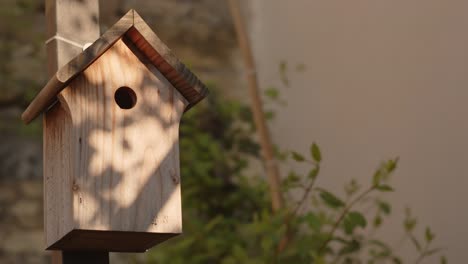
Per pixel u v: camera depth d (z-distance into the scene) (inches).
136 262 216.2
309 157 221.0
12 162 228.8
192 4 264.7
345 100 205.9
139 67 94.7
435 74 171.2
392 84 186.4
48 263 222.7
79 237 88.4
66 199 88.6
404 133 180.7
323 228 195.2
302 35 231.1
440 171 167.6
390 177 184.7
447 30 167.8
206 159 223.0
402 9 183.9
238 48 265.9
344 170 203.3
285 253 150.1
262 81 254.4
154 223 90.6
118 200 88.8
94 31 102.9
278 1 247.3
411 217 176.7
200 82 96.5
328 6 216.8
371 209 190.2
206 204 217.0
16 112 233.6
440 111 168.9
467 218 158.7
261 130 199.3
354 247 141.5
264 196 220.8
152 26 255.3
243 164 231.9
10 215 223.1
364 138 195.9
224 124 243.8
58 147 93.5
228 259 170.9
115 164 89.7
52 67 98.8
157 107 95.0
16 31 239.3
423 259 171.9
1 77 233.6
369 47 197.0
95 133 89.5
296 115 231.0
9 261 217.8
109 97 91.4
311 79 224.5
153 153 93.0
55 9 99.3
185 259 193.5
